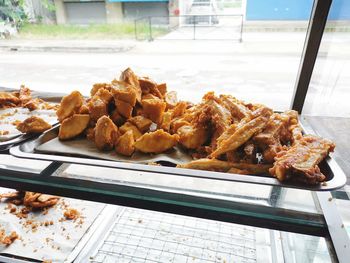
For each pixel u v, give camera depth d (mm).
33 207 604
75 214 598
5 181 410
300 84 568
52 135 484
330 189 308
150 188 371
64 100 495
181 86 760
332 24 512
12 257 497
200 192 364
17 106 671
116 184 379
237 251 534
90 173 414
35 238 536
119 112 484
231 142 379
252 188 370
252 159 378
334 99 584
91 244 531
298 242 514
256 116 409
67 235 546
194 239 559
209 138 447
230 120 442
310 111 594
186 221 604
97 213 605
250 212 332
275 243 550
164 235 566
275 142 385
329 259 306
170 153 436
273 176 344
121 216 612
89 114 478
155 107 485
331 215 333
